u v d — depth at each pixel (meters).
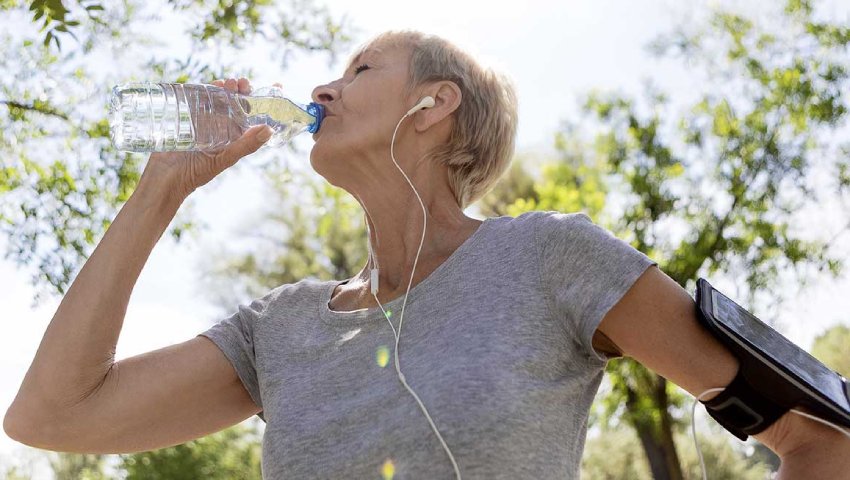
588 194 11.52
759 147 11.84
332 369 1.70
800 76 11.92
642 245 11.68
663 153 12.05
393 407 1.57
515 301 1.62
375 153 1.93
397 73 1.97
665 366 1.61
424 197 1.91
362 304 1.85
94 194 5.63
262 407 1.95
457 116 1.96
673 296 1.61
